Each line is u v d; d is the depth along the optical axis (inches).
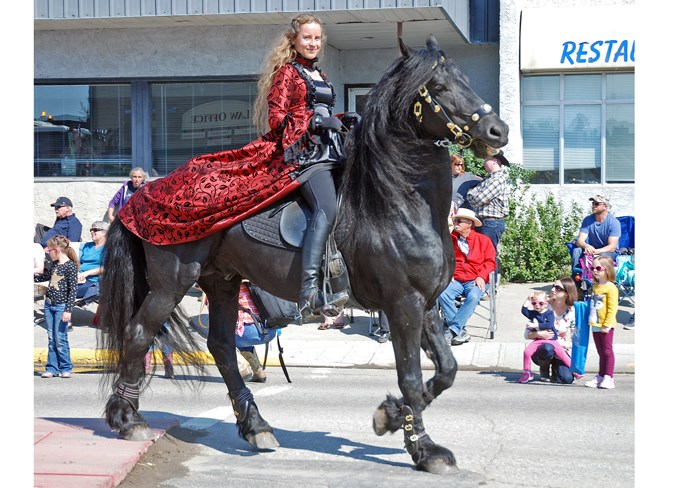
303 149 225.0
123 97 603.8
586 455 249.1
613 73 612.1
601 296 353.7
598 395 340.5
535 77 622.2
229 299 261.3
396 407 236.7
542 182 628.7
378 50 650.8
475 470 232.5
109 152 607.2
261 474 229.0
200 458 245.0
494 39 631.2
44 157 613.6
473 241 437.4
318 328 486.3
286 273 230.5
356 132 226.1
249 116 591.2
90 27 588.1
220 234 241.8
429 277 218.5
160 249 246.4
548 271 585.9
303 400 334.3
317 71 237.0
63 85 608.7
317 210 223.0
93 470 217.8
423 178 218.5
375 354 425.1
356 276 225.6
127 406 251.4
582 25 594.6
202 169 240.2
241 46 585.6
